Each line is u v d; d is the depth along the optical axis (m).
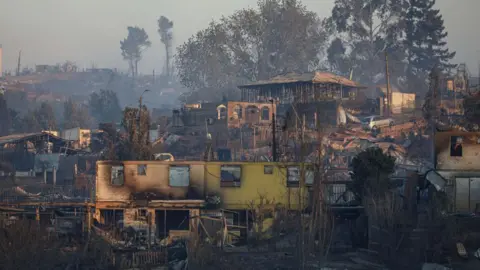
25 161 82.81
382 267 36.97
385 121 84.00
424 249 36.88
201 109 92.81
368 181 43.62
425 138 73.12
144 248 41.66
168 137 85.62
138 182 48.50
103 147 83.56
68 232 44.97
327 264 37.06
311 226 36.91
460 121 73.56
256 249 41.59
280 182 47.56
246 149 78.56
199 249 37.94
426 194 48.28
